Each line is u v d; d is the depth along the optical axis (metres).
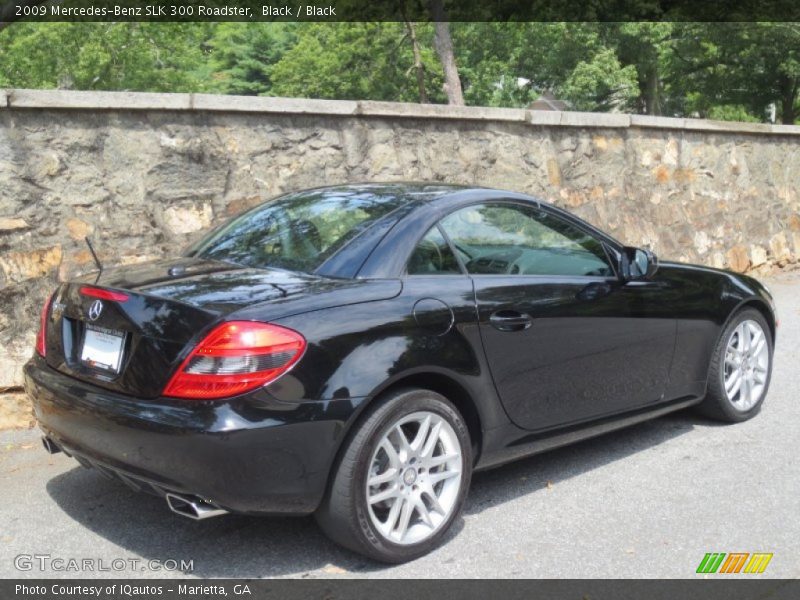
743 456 5.03
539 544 3.87
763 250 11.53
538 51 33.00
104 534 3.98
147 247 6.14
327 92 33.72
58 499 4.39
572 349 4.41
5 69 24.48
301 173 7.00
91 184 5.89
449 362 3.81
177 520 4.14
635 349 4.79
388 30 31.83
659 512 4.23
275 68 40.38
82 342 3.74
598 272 4.70
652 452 5.11
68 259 5.77
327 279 3.75
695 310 5.17
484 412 4.02
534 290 4.27
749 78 35.03
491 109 8.30
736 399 5.62
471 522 4.11
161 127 6.23
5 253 5.52
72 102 5.74
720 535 3.96
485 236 4.27
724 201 10.95
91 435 3.53
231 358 3.27
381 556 3.59
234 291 3.56
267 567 3.66
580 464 4.91
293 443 3.33
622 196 9.66
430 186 4.51
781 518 4.15
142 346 3.44
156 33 25.78
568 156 9.11
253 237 4.28
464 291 3.98
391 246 3.90
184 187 6.34
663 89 38.41
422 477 3.73
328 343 3.44
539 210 4.61
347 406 3.42
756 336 5.69
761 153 11.55
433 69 34.03
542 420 4.32
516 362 4.14
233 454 3.24
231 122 6.61
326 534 3.62
